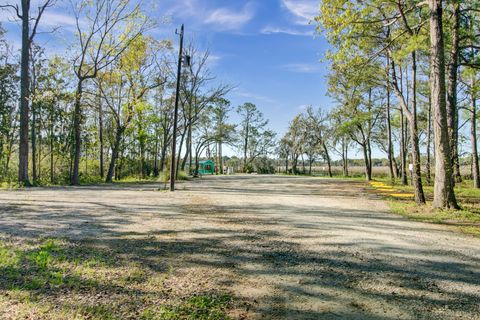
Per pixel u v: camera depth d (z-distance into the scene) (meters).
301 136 54.47
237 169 68.50
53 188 17.84
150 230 6.73
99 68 22.27
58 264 4.29
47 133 28.11
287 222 8.15
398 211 10.45
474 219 8.94
